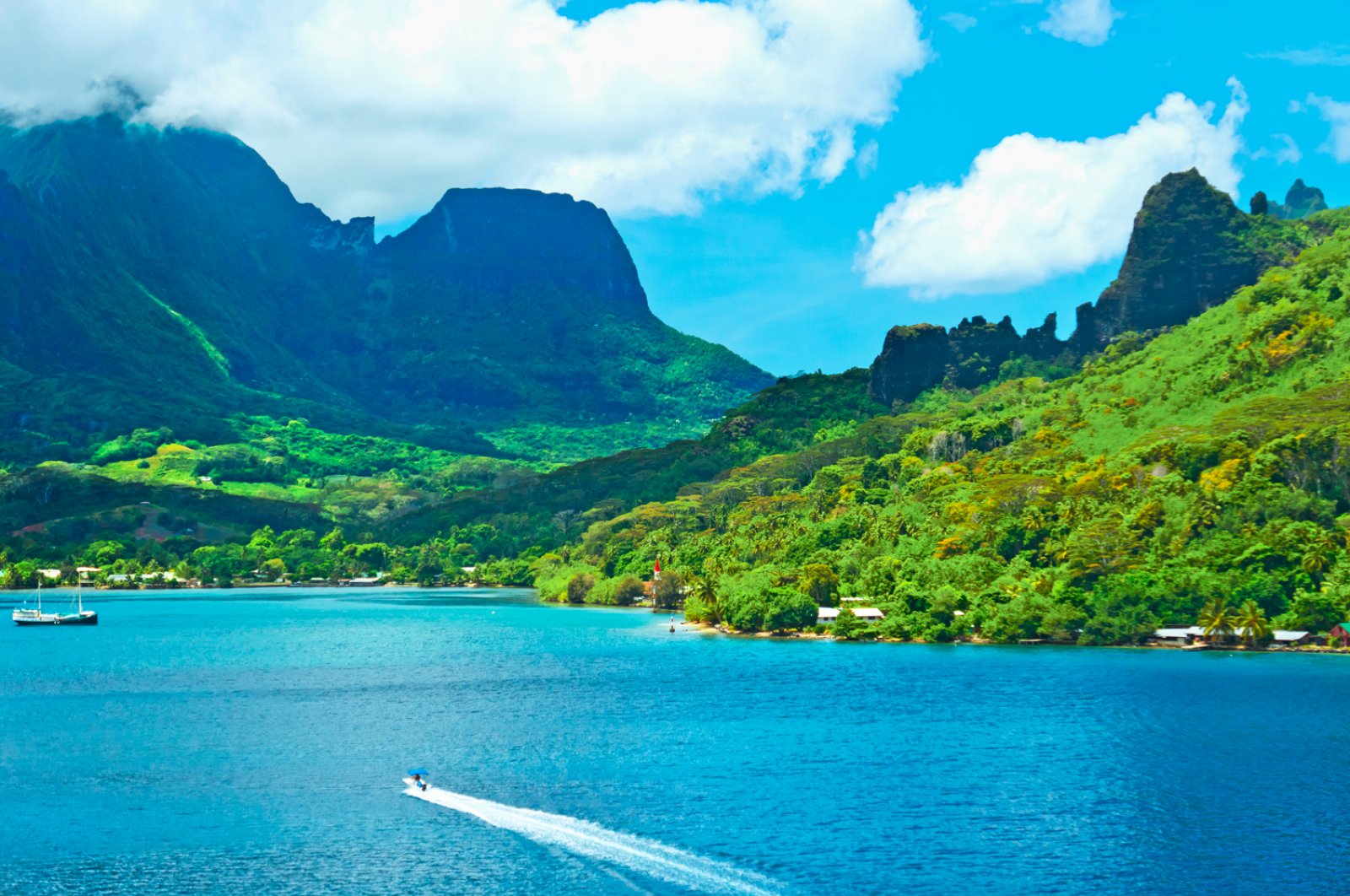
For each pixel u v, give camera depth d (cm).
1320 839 15100
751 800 16900
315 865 14375
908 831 15450
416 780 18000
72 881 13975
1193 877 13825
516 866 14262
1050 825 15700
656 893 13438
